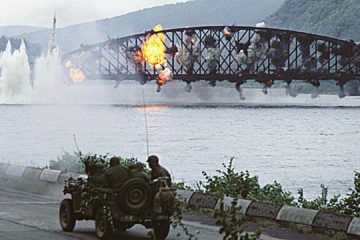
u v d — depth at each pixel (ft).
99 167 79.15
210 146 360.69
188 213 96.53
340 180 203.10
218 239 77.15
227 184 107.55
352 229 77.87
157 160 76.79
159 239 75.97
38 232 80.84
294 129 555.69
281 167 252.21
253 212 88.84
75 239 76.79
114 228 75.92
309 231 82.99
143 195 74.90
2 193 117.70
